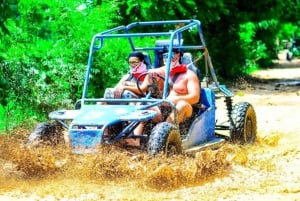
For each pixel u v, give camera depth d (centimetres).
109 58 1958
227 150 1362
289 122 1852
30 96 1773
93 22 2034
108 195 1048
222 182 1140
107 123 1150
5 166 1230
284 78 3716
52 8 2019
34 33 1973
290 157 1348
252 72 4138
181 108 1266
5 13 1420
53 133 1234
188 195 1053
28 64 1841
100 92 1955
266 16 3475
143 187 1094
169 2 2572
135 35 1300
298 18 3975
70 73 1877
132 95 1277
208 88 1390
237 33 3559
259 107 2217
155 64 1384
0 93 1767
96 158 1126
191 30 2775
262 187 1105
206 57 1412
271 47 4859
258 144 1471
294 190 1080
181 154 1184
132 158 1137
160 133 1139
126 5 2572
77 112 1220
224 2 3144
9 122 1627
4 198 1044
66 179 1143
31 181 1139
